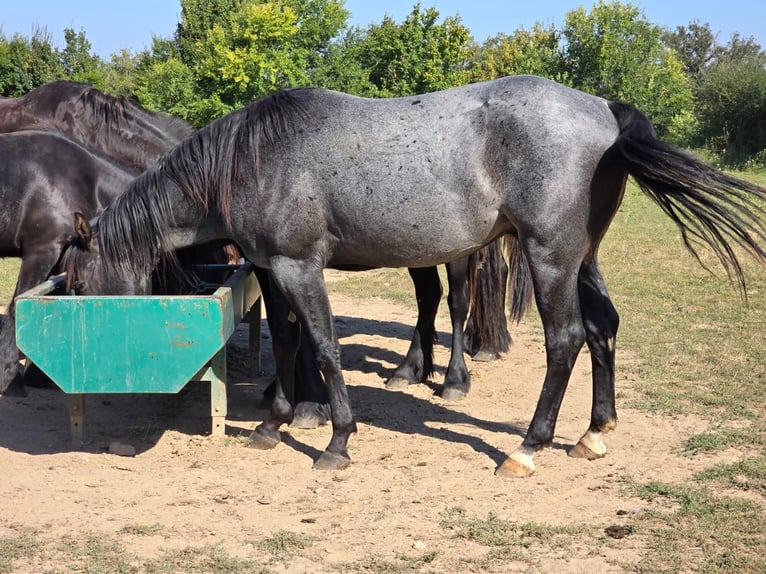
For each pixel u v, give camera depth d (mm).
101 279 4770
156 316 4266
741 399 5359
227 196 4367
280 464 4406
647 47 32344
